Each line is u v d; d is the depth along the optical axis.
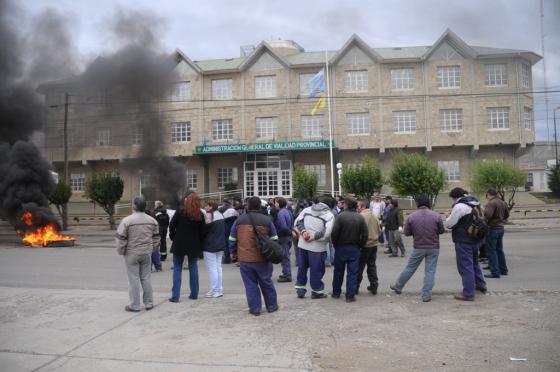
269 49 34.53
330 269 11.41
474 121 33.00
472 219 7.17
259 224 6.73
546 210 27.78
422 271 10.43
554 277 9.23
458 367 4.50
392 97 33.44
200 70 35.47
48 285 9.42
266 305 6.80
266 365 4.64
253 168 35.38
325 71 34.03
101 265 12.44
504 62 33.22
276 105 34.62
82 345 5.33
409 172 23.11
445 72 33.56
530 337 5.37
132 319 6.45
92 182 28.06
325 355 4.89
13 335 5.73
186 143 35.69
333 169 32.88
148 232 7.02
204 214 7.91
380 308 6.89
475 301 7.19
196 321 6.32
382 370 4.47
